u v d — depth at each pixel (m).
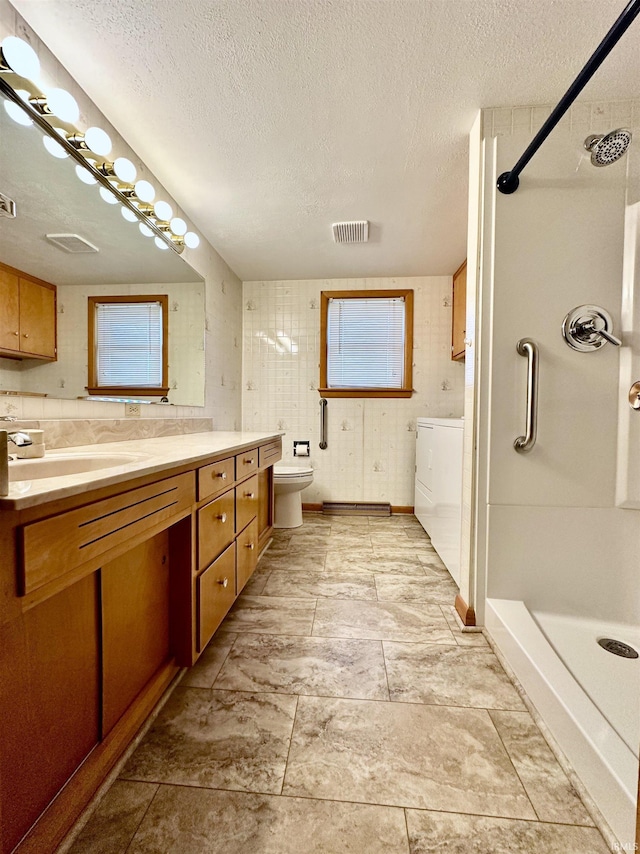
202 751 0.97
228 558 1.52
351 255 2.82
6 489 0.56
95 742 0.90
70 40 1.15
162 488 1.01
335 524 3.05
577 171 1.44
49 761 0.77
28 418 1.23
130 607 1.03
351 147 1.65
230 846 0.75
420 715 1.10
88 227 1.47
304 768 0.92
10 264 1.14
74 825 0.78
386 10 1.07
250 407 3.44
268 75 1.28
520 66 1.25
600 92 1.38
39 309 1.26
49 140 1.24
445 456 2.10
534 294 1.47
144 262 1.84
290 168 1.80
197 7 1.06
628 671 1.18
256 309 3.41
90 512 0.73
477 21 1.10
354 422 3.38
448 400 3.28
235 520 1.61
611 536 1.49
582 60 1.23
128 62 1.23
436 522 2.35
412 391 3.30
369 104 1.42
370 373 3.38
